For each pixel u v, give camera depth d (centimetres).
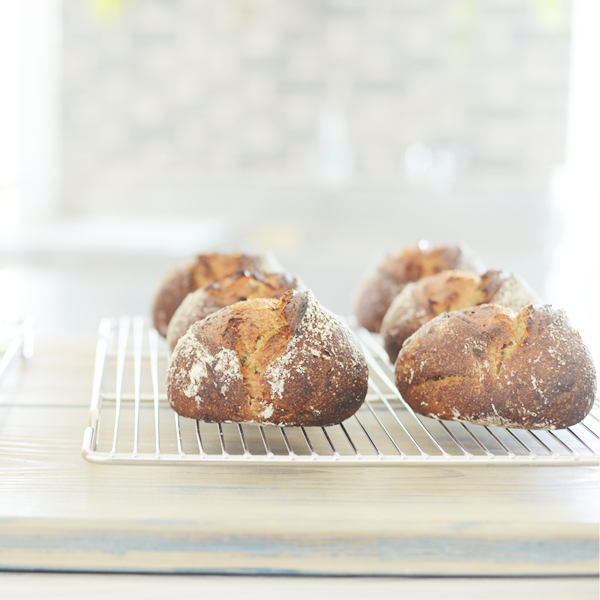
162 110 218
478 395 58
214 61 214
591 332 90
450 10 203
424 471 57
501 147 206
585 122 199
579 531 52
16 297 125
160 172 219
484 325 60
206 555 52
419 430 62
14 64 213
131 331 85
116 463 52
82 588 52
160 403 66
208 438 60
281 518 52
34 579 52
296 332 58
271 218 199
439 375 59
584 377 58
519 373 58
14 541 52
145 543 52
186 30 213
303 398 57
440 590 52
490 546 52
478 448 59
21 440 60
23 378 72
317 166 206
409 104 209
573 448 59
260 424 58
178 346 60
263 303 61
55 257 148
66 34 214
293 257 160
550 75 201
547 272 155
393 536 52
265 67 214
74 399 67
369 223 195
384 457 53
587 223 180
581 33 197
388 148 212
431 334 60
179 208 204
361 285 83
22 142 216
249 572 52
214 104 217
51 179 221
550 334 59
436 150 205
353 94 212
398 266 81
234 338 58
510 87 203
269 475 56
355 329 83
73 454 58
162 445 59
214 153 219
